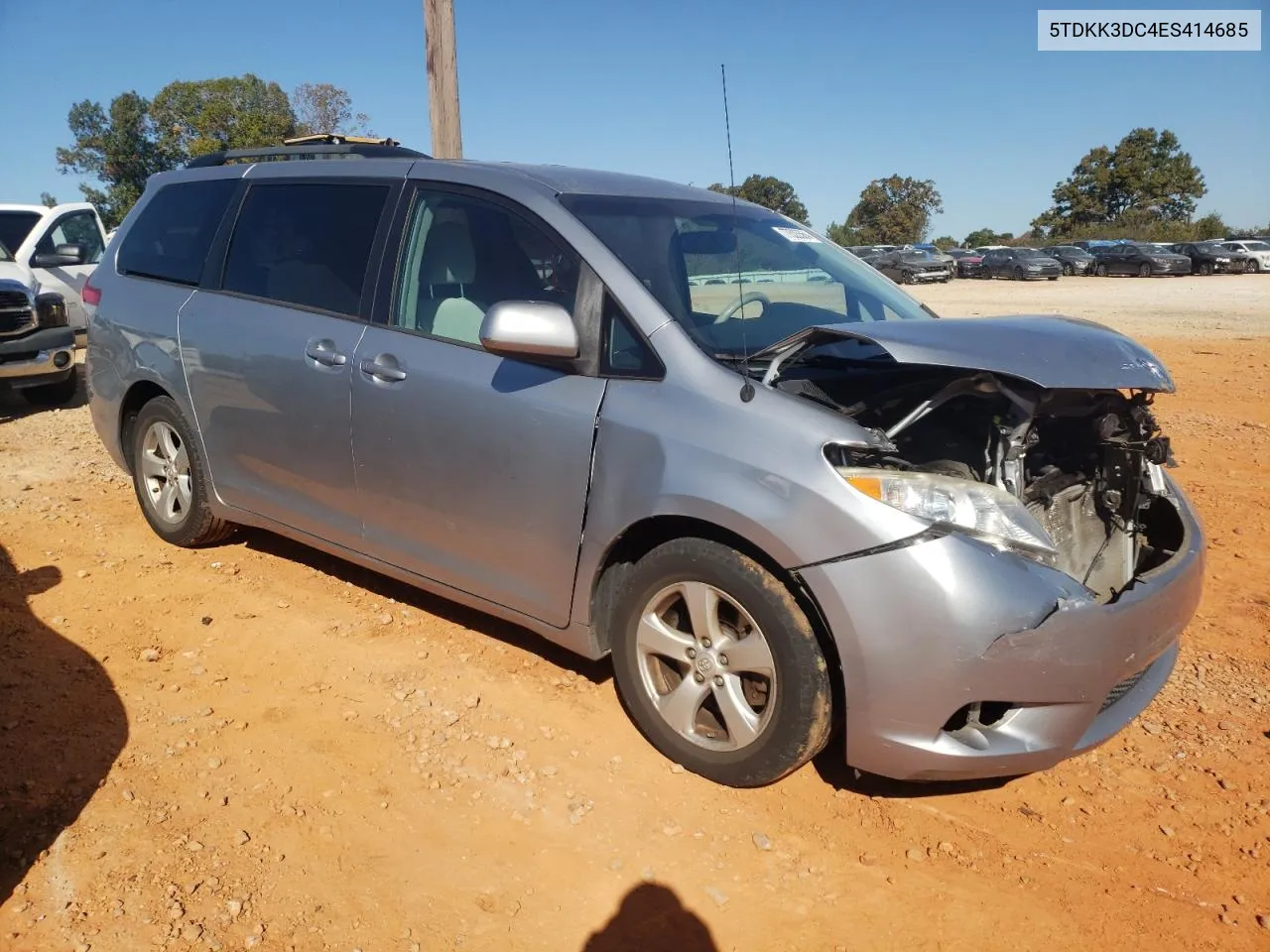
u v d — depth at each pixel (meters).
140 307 4.75
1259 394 10.25
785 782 3.15
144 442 4.89
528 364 3.33
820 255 4.18
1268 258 38.91
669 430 2.98
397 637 4.05
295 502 4.16
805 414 2.83
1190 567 3.14
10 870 2.62
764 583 2.83
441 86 6.81
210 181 4.71
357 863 2.73
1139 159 75.75
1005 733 2.74
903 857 2.85
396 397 3.63
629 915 2.58
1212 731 3.56
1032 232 81.31
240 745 3.26
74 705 3.46
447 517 3.57
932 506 2.67
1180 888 2.77
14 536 5.12
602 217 3.49
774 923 2.58
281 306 4.14
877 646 2.66
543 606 3.39
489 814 2.95
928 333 2.91
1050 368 2.74
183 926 2.46
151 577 4.60
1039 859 2.86
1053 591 2.65
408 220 3.80
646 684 3.21
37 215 11.29
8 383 8.51
